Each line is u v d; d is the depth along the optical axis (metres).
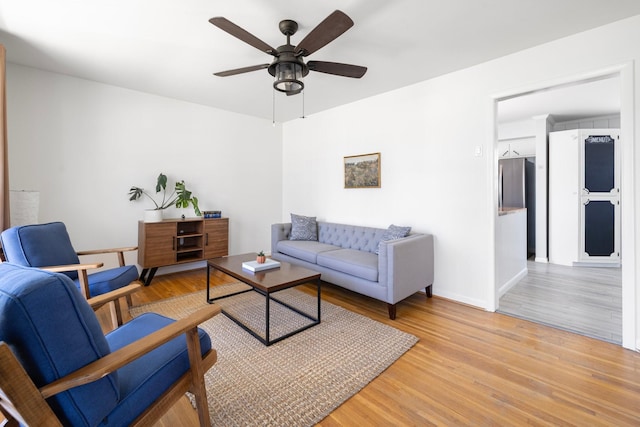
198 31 2.41
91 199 3.57
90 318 1.03
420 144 3.51
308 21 2.26
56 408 0.98
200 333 1.48
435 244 3.41
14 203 2.73
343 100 4.19
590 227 4.80
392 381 1.87
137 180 3.91
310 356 2.14
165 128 4.12
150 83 3.59
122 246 3.80
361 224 4.20
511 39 2.53
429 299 3.33
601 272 4.46
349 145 4.33
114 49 2.72
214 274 4.23
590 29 2.37
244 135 4.96
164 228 3.77
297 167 5.21
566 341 2.36
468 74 3.09
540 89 2.67
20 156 3.13
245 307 3.03
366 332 2.51
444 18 2.22
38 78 3.20
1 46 2.38
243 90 3.81
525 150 5.72
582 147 4.79
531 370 1.98
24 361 0.92
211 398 1.70
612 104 4.56
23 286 0.90
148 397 1.18
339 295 3.45
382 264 2.82
